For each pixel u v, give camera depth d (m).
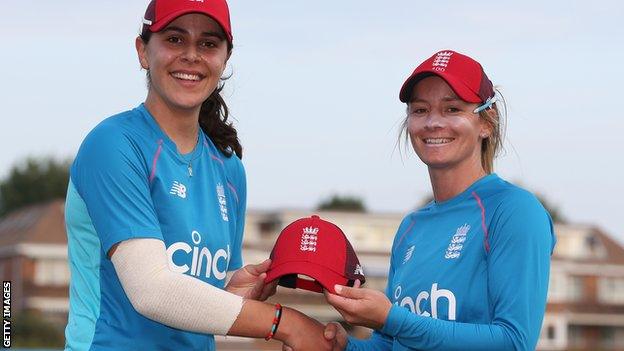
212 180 4.73
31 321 44.50
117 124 4.51
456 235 4.71
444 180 4.87
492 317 4.52
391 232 56.91
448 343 4.39
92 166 4.41
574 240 60.44
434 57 4.84
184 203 4.54
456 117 4.76
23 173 79.75
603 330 59.75
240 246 5.04
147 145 4.51
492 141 4.95
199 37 4.56
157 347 4.48
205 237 4.59
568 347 58.97
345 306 4.46
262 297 4.75
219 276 4.70
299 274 4.74
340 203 86.94
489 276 4.52
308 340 4.63
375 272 52.84
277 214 55.56
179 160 4.59
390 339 5.20
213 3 4.55
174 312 4.33
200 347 4.65
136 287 4.30
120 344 4.44
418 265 4.82
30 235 51.12
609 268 58.78
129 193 4.38
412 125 4.87
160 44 4.54
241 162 5.03
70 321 4.56
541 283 4.46
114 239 4.33
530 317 4.41
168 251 4.48
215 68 4.60
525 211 4.51
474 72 4.79
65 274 51.09
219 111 4.92
